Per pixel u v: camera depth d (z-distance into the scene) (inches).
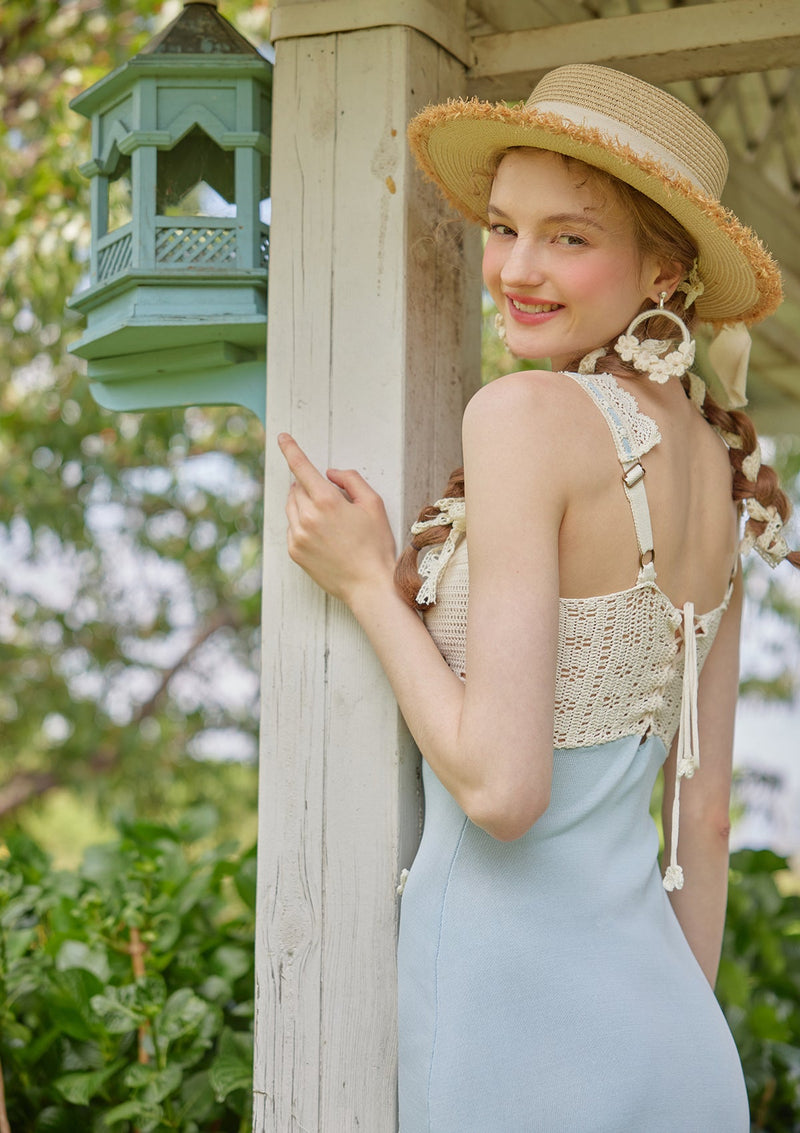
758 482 61.5
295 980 64.8
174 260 70.9
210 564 244.4
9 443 220.7
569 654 53.1
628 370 56.1
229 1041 88.4
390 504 64.1
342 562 59.6
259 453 232.2
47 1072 97.6
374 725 63.7
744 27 67.7
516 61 71.4
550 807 54.0
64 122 176.2
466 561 56.5
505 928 53.1
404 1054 56.4
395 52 65.9
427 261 67.3
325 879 64.3
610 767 54.7
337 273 66.2
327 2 66.9
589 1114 50.7
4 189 191.9
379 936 63.1
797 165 124.3
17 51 200.7
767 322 139.9
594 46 70.3
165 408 77.1
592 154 53.3
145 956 97.1
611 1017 51.6
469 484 51.9
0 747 257.0
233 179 71.7
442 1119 52.5
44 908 104.0
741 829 288.7
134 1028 90.7
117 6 193.2
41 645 253.3
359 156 66.2
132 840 110.1
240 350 74.1
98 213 76.6
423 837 58.8
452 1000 53.4
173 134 71.1
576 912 53.2
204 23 73.2
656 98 55.9
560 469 51.1
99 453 223.1
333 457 65.3
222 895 107.0
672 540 54.8
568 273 55.2
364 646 64.1
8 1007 98.2
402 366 64.6
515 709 48.5
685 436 57.2
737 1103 54.1
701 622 57.6
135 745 254.4
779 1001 119.3
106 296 74.0
